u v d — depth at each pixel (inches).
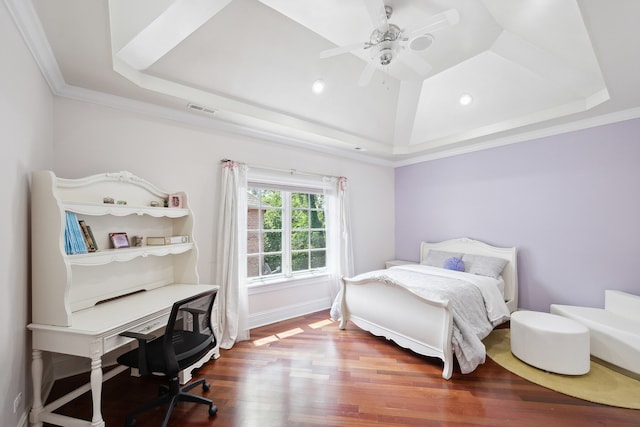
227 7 84.1
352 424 71.3
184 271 108.3
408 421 72.3
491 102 130.3
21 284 64.7
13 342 60.6
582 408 77.2
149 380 91.3
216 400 81.0
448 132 156.8
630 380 89.4
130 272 93.3
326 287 166.4
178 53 92.2
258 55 101.1
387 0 82.8
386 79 128.3
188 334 80.7
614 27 67.9
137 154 105.1
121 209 82.6
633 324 97.8
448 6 85.3
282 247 154.7
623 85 94.4
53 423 66.1
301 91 121.0
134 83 91.0
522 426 70.6
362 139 163.3
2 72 54.8
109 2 61.9
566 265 130.6
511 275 142.3
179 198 107.9
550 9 78.5
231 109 114.3
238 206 126.3
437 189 181.9
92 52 75.2
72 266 76.5
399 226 203.6
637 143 112.8
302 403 79.6
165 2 69.0
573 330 92.5
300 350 112.2
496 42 103.7
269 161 142.6
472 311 105.6
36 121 74.0
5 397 56.7
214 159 124.6
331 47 104.7
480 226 161.3
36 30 65.1
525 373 94.2
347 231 170.6
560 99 117.7
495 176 155.3
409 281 118.6
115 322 68.5
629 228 114.8
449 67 118.7
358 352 110.1
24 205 66.4
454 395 82.9
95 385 62.3
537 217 139.6
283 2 82.7
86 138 94.9
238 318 121.6
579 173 127.1
